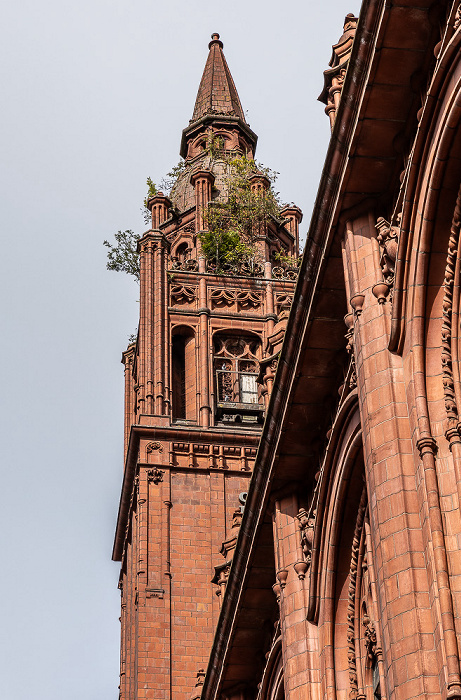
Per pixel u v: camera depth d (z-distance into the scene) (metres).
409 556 25.73
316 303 33.03
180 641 63.19
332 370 34.47
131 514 70.31
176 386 71.50
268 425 36.38
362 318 29.50
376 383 28.16
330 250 31.84
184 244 80.00
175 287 73.31
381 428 27.62
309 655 34.97
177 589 64.50
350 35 33.81
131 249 78.44
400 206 28.81
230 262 77.38
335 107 33.06
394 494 26.67
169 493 66.75
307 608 35.19
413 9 27.98
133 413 78.81
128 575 70.50
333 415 34.97
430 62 28.58
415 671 24.67
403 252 27.84
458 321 26.89
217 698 43.94
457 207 26.83
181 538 65.81
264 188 80.69
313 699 34.38
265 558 39.19
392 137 29.86
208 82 91.00
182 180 84.94
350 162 30.22
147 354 70.75
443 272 27.22
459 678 23.61
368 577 31.94
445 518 25.33
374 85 29.05
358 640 32.53
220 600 57.91
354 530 33.12
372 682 31.86
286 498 37.28
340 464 33.00
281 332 41.09
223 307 73.19
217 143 85.88
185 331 72.50
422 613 25.09
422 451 26.09
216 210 78.81
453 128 26.38
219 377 71.38
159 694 61.78
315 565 34.50
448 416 26.23
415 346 27.20
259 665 42.72
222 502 66.88
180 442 68.12
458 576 24.69
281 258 78.12
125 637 70.75
